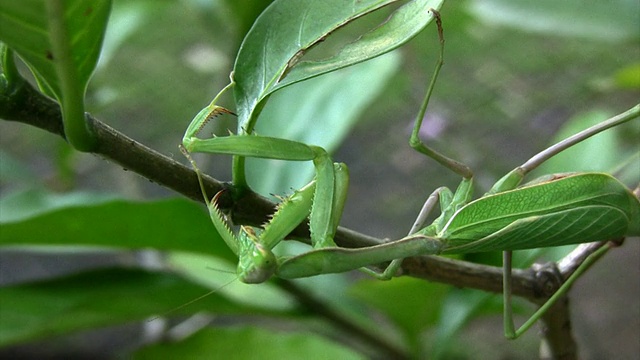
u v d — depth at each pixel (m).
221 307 0.40
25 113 0.32
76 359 0.64
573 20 0.43
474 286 0.35
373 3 0.32
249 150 0.32
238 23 0.42
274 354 0.42
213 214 0.32
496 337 0.59
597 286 0.63
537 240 0.34
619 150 0.44
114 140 0.32
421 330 0.42
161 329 0.46
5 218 0.40
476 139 0.60
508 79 0.61
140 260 0.48
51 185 0.49
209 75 0.62
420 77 0.61
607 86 0.55
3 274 0.64
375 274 0.34
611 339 0.58
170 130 0.63
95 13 0.31
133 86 0.59
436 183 0.62
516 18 0.44
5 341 0.38
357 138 0.65
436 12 0.32
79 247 0.39
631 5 0.43
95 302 0.39
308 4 0.33
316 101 0.41
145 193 0.64
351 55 0.32
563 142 0.34
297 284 0.41
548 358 0.36
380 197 0.63
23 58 0.31
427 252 0.34
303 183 0.40
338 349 0.42
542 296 0.35
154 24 0.64
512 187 0.34
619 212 0.33
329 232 0.33
